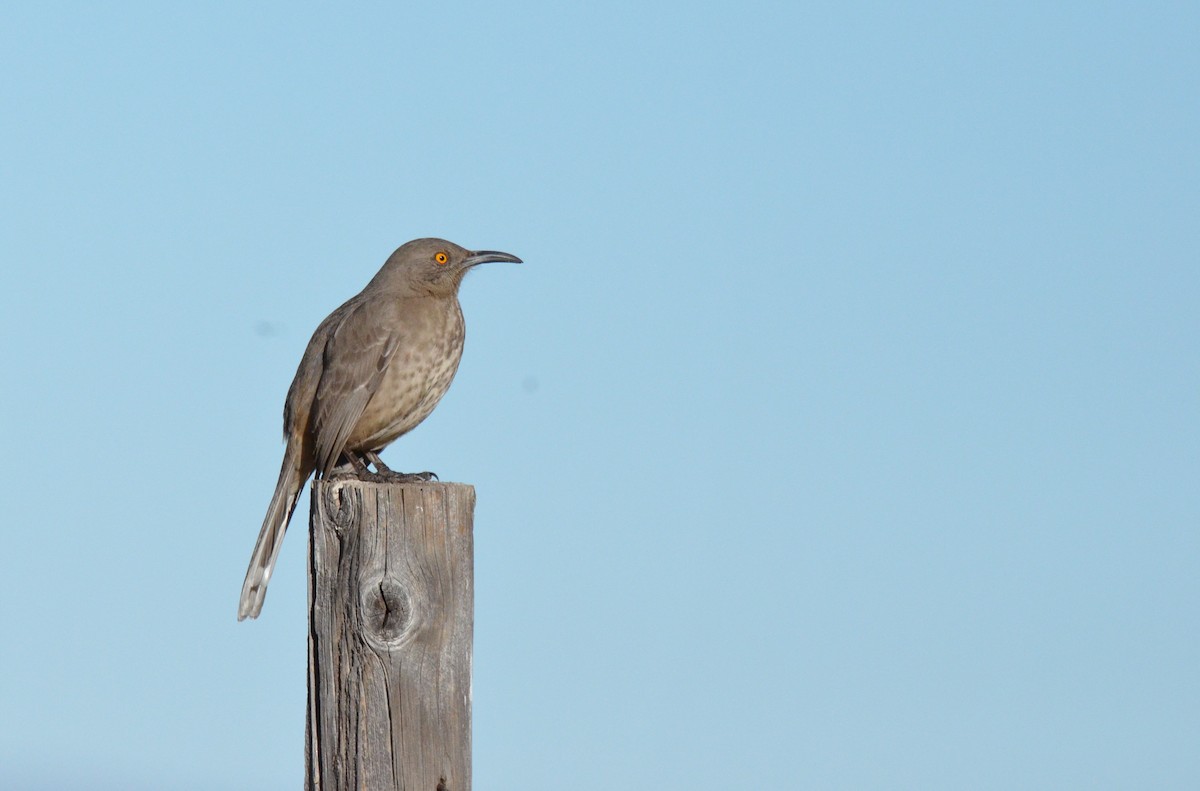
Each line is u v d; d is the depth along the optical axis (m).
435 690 10.03
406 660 9.97
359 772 9.88
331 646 10.13
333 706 10.07
